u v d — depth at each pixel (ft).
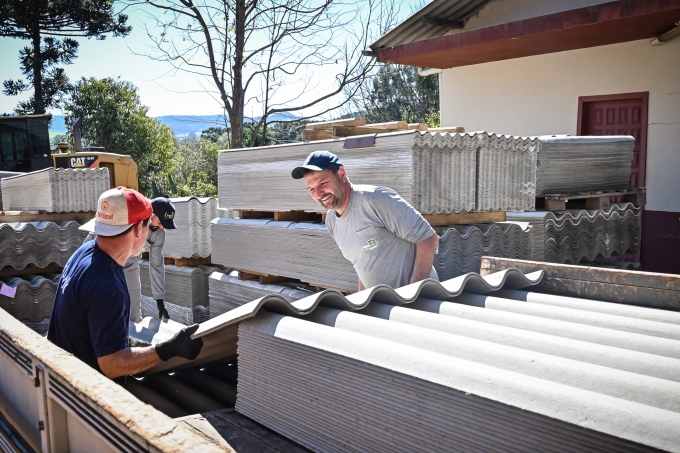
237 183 17.56
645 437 4.35
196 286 21.26
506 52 29.76
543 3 30.09
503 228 14.84
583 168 19.61
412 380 5.90
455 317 7.91
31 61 96.84
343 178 10.80
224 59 39.37
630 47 27.09
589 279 9.85
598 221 18.57
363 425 6.37
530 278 10.28
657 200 26.91
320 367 6.88
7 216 20.35
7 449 7.88
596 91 28.53
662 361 6.11
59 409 6.51
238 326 8.32
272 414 7.58
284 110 41.29
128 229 8.48
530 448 5.00
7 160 43.42
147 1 38.09
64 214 21.38
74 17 90.68
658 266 27.17
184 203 21.26
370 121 73.26
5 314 8.84
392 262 10.95
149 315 23.31
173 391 9.66
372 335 7.23
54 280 20.01
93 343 8.07
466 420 5.44
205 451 4.08
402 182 12.59
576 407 4.83
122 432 4.77
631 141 21.33
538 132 31.07
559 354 6.63
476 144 13.42
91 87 102.12
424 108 78.54
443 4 31.53
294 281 17.10
